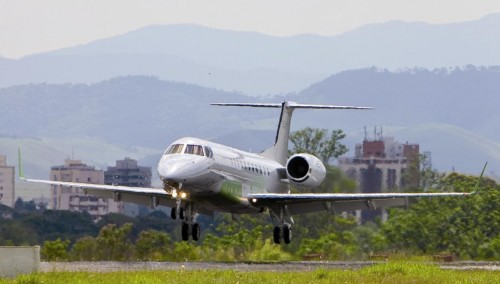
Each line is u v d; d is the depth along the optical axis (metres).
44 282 83.31
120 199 138.12
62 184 136.88
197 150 131.75
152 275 91.00
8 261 91.25
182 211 132.88
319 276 93.25
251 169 145.00
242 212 144.62
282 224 146.25
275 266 118.31
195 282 85.06
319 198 138.88
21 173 136.62
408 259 156.12
